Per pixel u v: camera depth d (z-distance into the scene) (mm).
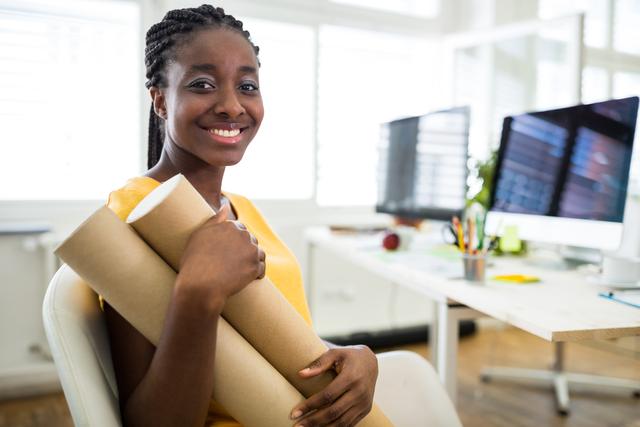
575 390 2166
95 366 605
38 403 2057
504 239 1709
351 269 2809
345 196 2865
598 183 1395
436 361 1870
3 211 2139
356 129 2863
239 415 623
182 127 768
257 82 822
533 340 2848
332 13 2727
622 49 2996
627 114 1329
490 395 2145
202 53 753
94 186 2264
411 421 906
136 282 561
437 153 1880
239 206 980
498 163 1769
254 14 2549
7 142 2133
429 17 2980
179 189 586
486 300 1109
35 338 2152
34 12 2125
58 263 2115
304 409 616
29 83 2139
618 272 1254
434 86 3025
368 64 2881
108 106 2258
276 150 2666
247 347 625
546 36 2791
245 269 562
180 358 531
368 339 2629
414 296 2973
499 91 2889
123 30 2258
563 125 1526
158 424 564
